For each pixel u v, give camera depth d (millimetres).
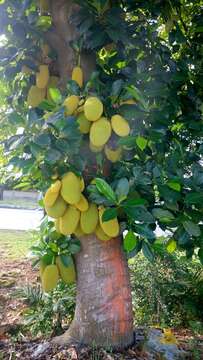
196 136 2461
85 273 2299
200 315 3352
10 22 2312
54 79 2381
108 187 1758
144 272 3482
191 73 2488
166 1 2449
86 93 1954
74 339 2346
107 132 1857
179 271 3633
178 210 1946
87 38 2078
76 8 2238
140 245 1978
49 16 2389
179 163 2207
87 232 1985
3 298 3703
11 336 2674
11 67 2484
